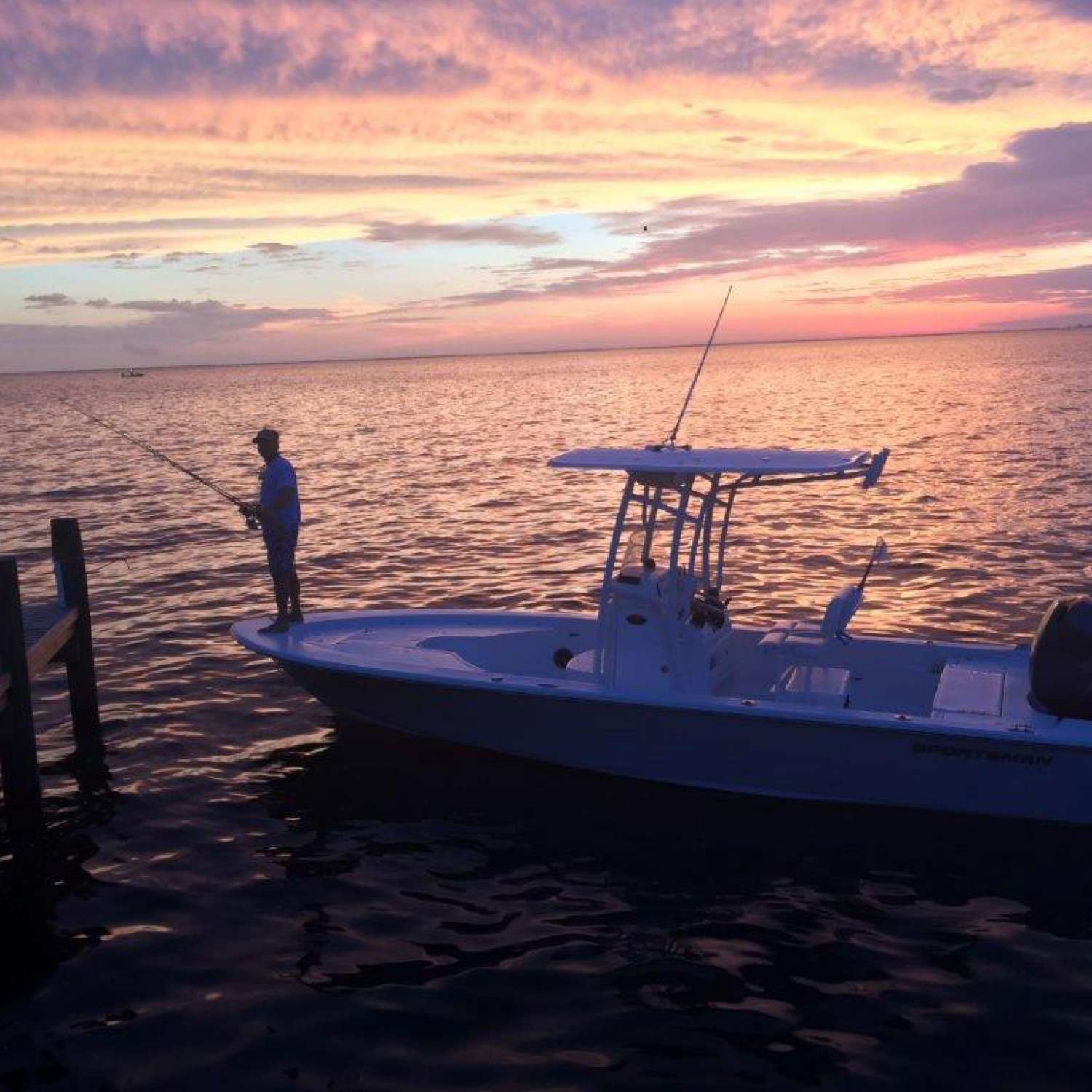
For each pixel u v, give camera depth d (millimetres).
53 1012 4961
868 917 5773
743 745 6930
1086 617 6527
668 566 7156
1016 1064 4527
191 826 6910
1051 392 51875
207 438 42469
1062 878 6156
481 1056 4602
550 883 6160
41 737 8469
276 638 8266
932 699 7816
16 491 24109
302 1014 4906
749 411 50125
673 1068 4523
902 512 18969
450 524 18703
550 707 7199
